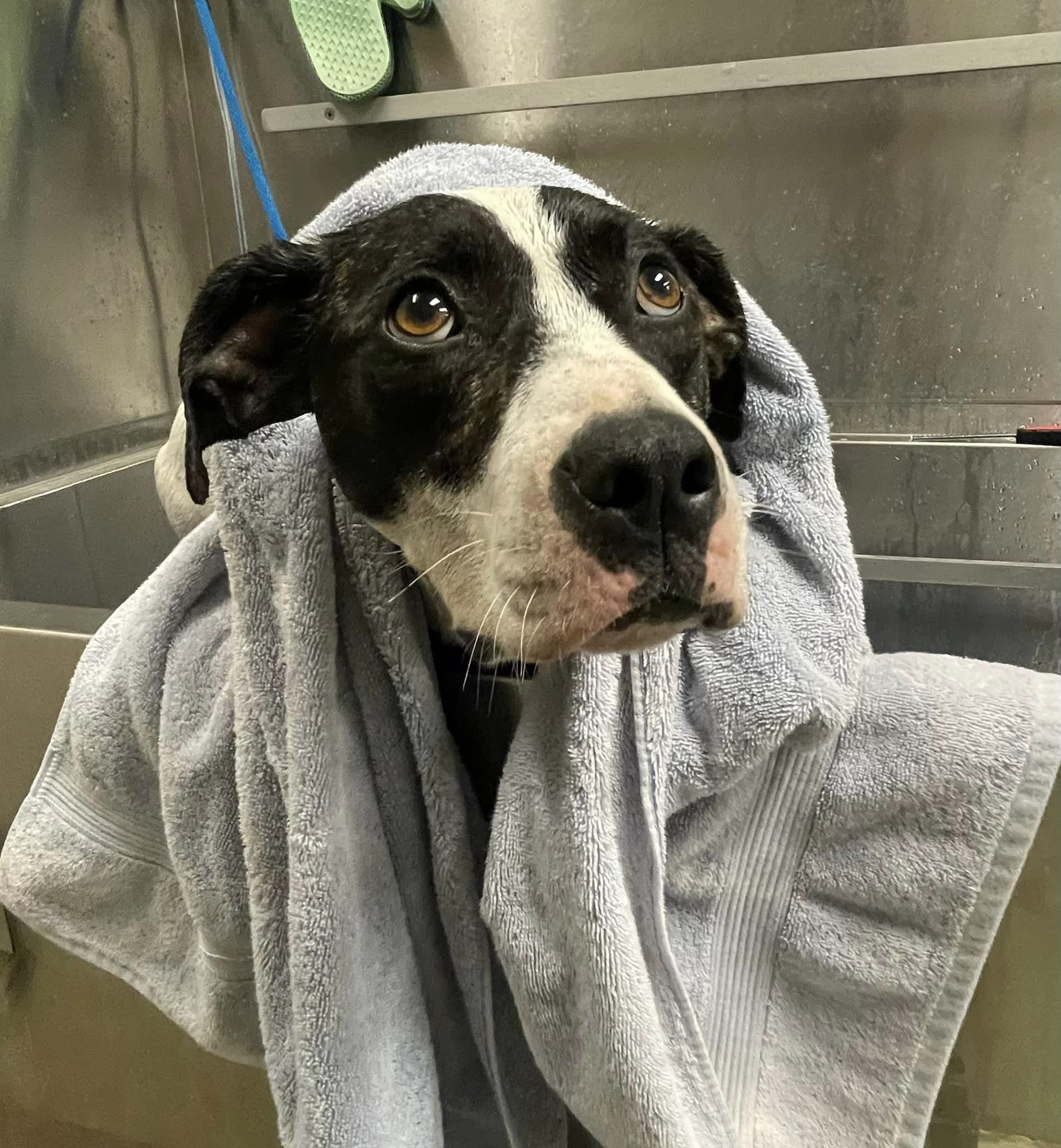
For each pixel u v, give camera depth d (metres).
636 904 0.58
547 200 0.58
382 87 1.29
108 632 0.75
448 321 0.55
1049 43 1.10
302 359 0.67
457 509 0.54
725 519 0.48
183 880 0.68
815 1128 0.65
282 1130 0.63
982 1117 0.73
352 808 0.60
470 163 0.68
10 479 1.24
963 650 0.89
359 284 0.59
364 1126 0.58
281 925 0.62
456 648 0.68
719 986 0.64
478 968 0.63
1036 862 0.65
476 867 0.64
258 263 0.63
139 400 1.45
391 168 0.67
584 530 0.45
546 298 0.55
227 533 0.60
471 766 0.70
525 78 1.30
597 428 0.46
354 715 0.61
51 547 1.19
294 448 0.60
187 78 1.44
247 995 0.71
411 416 0.55
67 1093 1.00
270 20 1.36
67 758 0.75
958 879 0.59
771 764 0.61
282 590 0.58
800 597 0.61
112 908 0.78
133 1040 0.94
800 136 1.25
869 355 1.32
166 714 0.68
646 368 0.50
